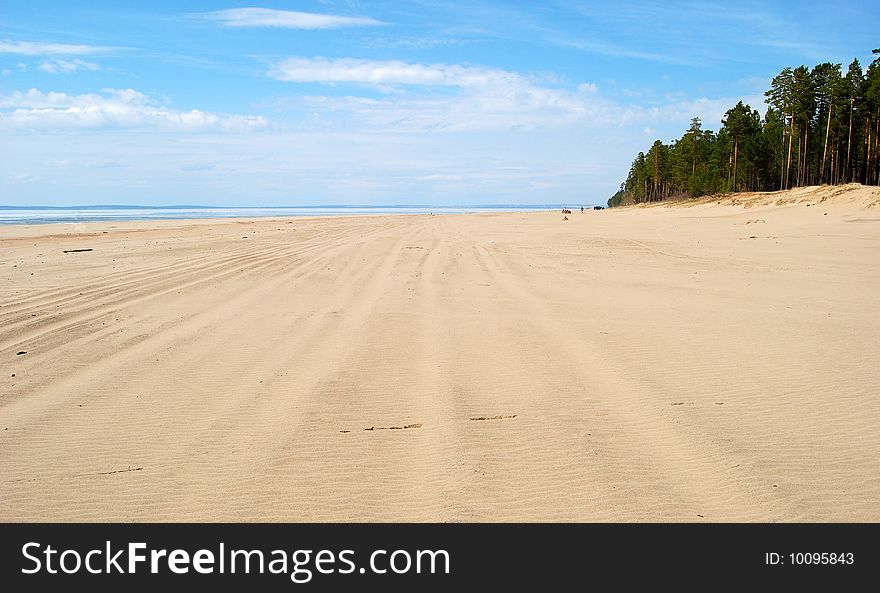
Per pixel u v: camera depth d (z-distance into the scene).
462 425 6.00
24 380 7.41
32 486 4.93
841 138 70.00
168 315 10.95
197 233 33.31
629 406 6.52
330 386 7.15
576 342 9.19
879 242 26.58
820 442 5.61
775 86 68.94
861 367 7.92
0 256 20.72
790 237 30.11
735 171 81.00
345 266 17.88
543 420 6.13
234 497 4.75
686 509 4.53
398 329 9.94
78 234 32.81
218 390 7.04
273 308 11.61
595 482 4.90
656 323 10.59
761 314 11.45
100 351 8.62
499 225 45.12
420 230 36.84
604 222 50.44
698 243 27.83
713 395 6.86
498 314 11.19
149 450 5.52
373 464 5.23
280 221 53.53
